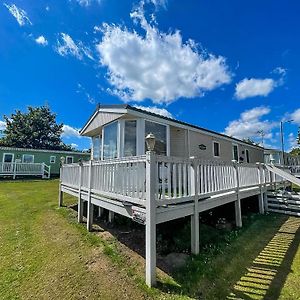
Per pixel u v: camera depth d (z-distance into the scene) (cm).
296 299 274
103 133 967
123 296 285
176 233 468
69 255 406
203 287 300
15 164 1914
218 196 494
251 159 1706
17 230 551
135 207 361
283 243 456
